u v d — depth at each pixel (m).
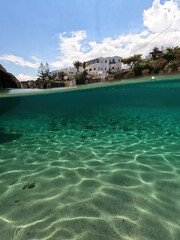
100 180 2.67
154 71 18.52
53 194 2.27
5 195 2.29
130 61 34.00
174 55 17.52
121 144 5.09
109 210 1.86
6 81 12.55
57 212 1.85
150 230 1.53
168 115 13.30
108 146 4.90
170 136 5.95
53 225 1.63
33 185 2.58
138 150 4.36
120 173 2.92
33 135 6.95
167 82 12.51
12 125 10.38
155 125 8.77
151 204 1.95
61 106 27.36
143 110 17.80
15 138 6.43
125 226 1.58
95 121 11.41
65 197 2.18
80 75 36.34
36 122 11.90
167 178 2.65
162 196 2.12
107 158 3.81
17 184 2.63
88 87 14.34
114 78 25.41
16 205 2.04
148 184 2.47
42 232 1.54
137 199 2.07
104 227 1.58
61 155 4.17
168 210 1.83
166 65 17.66
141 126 8.64
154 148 4.49
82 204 2.00
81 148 4.79
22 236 1.51
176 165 3.21
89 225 1.61
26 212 1.88
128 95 20.94
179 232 1.50
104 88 15.66
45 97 18.17
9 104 18.62
